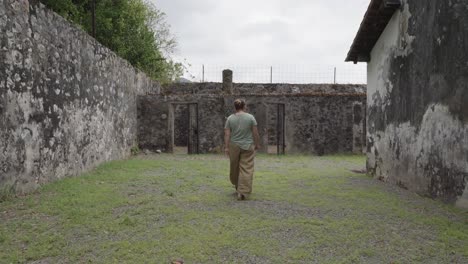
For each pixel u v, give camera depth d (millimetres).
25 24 5949
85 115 8531
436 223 4430
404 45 6766
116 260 3344
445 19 5441
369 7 7305
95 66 9203
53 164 6918
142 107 14203
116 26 16469
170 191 6148
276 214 4824
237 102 6016
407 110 6641
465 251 3582
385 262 3355
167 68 21469
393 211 4961
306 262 3336
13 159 5621
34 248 3582
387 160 7496
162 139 14258
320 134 14484
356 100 14625
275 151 16391
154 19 21219
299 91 20062
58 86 7133
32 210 4848
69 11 13898
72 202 5273
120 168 9023
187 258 3393
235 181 6043
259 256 3457
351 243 3773
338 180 7641
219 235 3955
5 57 5418
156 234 4012
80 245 3688
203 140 14242
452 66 5262
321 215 4801
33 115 6211
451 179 5297
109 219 4539
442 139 5516
